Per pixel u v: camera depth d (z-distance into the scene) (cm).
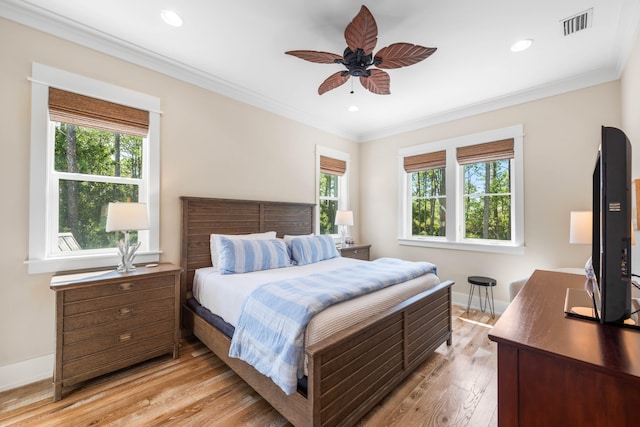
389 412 172
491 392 191
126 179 255
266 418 167
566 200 299
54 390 180
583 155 289
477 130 364
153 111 263
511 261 335
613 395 75
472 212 376
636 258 204
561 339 91
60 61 216
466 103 356
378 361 177
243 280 229
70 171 228
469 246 367
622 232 103
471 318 326
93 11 200
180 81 280
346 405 154
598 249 135
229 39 232
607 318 103
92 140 239
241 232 322
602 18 203
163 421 163
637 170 214
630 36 217
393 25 211
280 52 251
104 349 198
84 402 179
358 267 264
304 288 190
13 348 197
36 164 205
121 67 245
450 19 205
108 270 229
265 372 155
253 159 341
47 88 210
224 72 286
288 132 383
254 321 175
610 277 103
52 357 210
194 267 282
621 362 76
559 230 303
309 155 412
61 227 225
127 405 177
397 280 227
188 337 274
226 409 174
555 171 305
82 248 234
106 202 246
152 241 260
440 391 192
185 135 283
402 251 440
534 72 280
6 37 196
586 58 255
